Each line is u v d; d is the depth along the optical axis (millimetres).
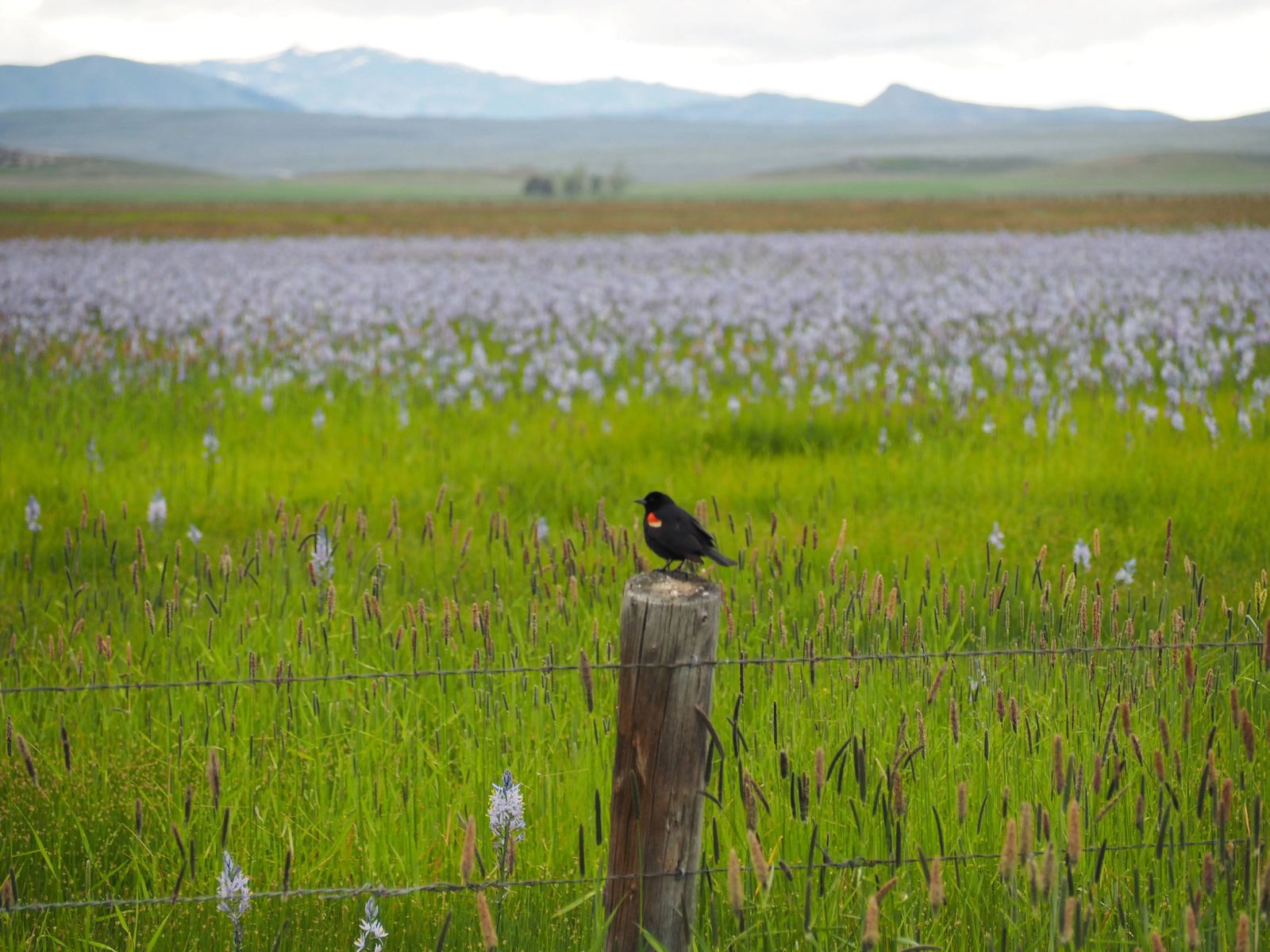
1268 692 7949
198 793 7012
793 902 5859
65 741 6258
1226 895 5164
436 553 12609
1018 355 23156
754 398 20656
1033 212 129625
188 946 5840
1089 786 6449
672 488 15445
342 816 6707
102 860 6559
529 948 5695
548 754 7402
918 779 6754
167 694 8305
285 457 17422
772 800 6543
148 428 19062
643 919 5293
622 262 63000
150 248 77562
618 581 10938
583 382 20875
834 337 26078
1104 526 13461
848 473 16109
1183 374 22109
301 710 8125
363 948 5453
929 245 73750
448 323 33125
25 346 27188
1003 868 4734
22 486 15195
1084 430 18297
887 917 5734
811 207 157875
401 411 18500
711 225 117750
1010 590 10680
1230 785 5035
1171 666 7801
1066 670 8094
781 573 10242
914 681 8125
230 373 24297
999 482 15406
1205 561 12383
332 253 71438
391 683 8484
